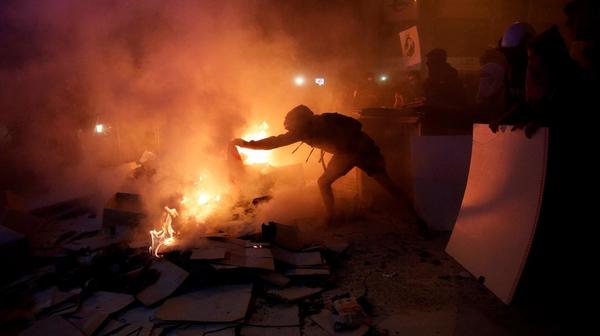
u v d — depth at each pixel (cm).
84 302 353
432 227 526
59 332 309
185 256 392
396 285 381
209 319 317
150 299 351
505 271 353
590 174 326
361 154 496
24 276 411
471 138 525
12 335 316
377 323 322
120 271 399
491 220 390
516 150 367
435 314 332
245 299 343
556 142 325
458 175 524
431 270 410
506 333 303
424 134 555
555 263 336
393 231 523
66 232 524
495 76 533
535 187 337
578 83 325
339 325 311
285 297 351
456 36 1160
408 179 614
